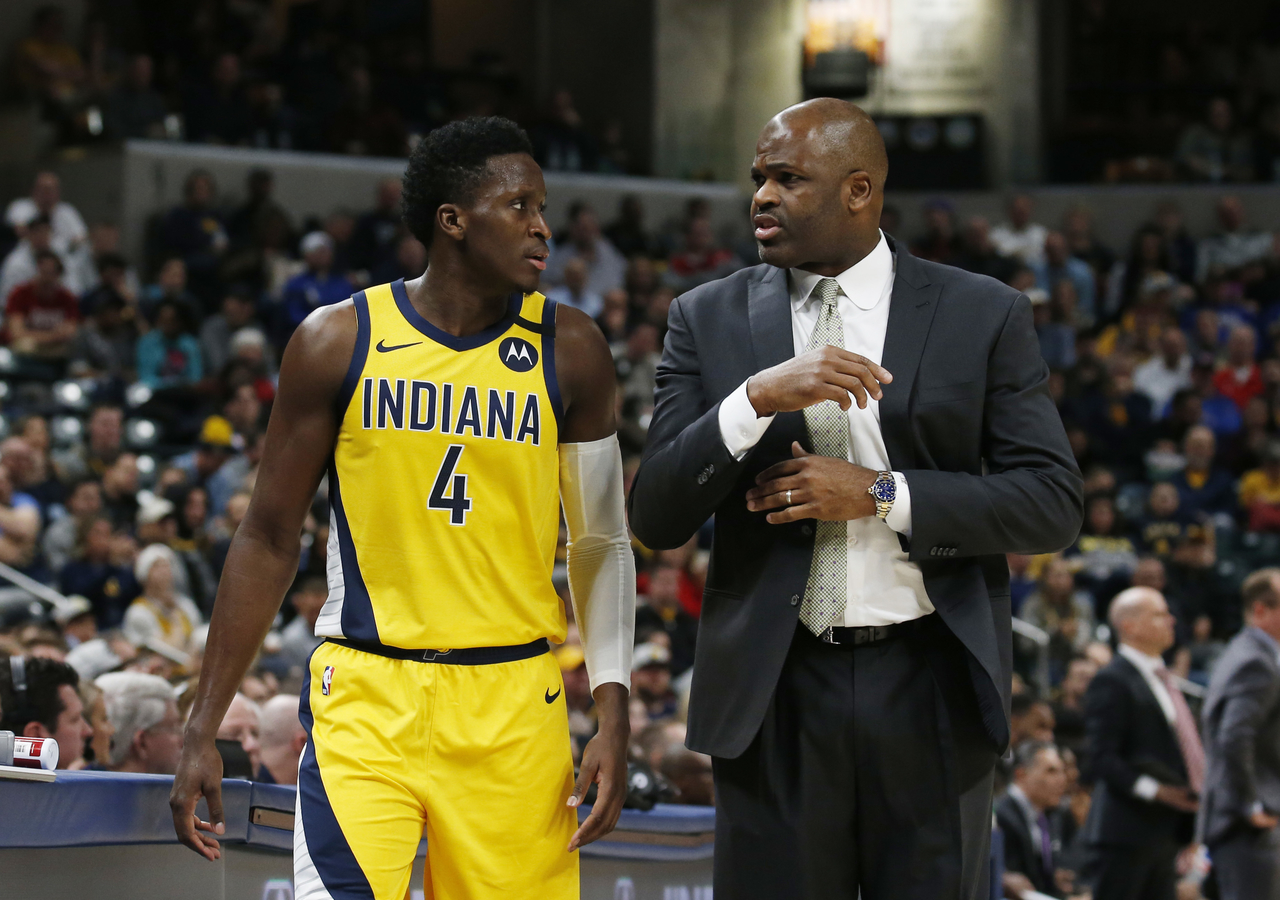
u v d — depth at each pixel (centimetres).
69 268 1814
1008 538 392
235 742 479
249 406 1513
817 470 386
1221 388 1952
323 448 391
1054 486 395
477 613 386
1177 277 2244
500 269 389
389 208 2044
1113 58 2658
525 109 2570
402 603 383
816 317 418
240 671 391
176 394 1597
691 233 2227
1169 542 1634
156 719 595
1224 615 1580
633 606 423
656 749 743
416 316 394
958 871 397
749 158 2644
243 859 458
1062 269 2209
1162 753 922
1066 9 2653
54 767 405
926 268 421
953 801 399
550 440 399
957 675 403
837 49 2547
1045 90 2628
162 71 2316
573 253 2127
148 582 1123
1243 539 1650
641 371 1772
